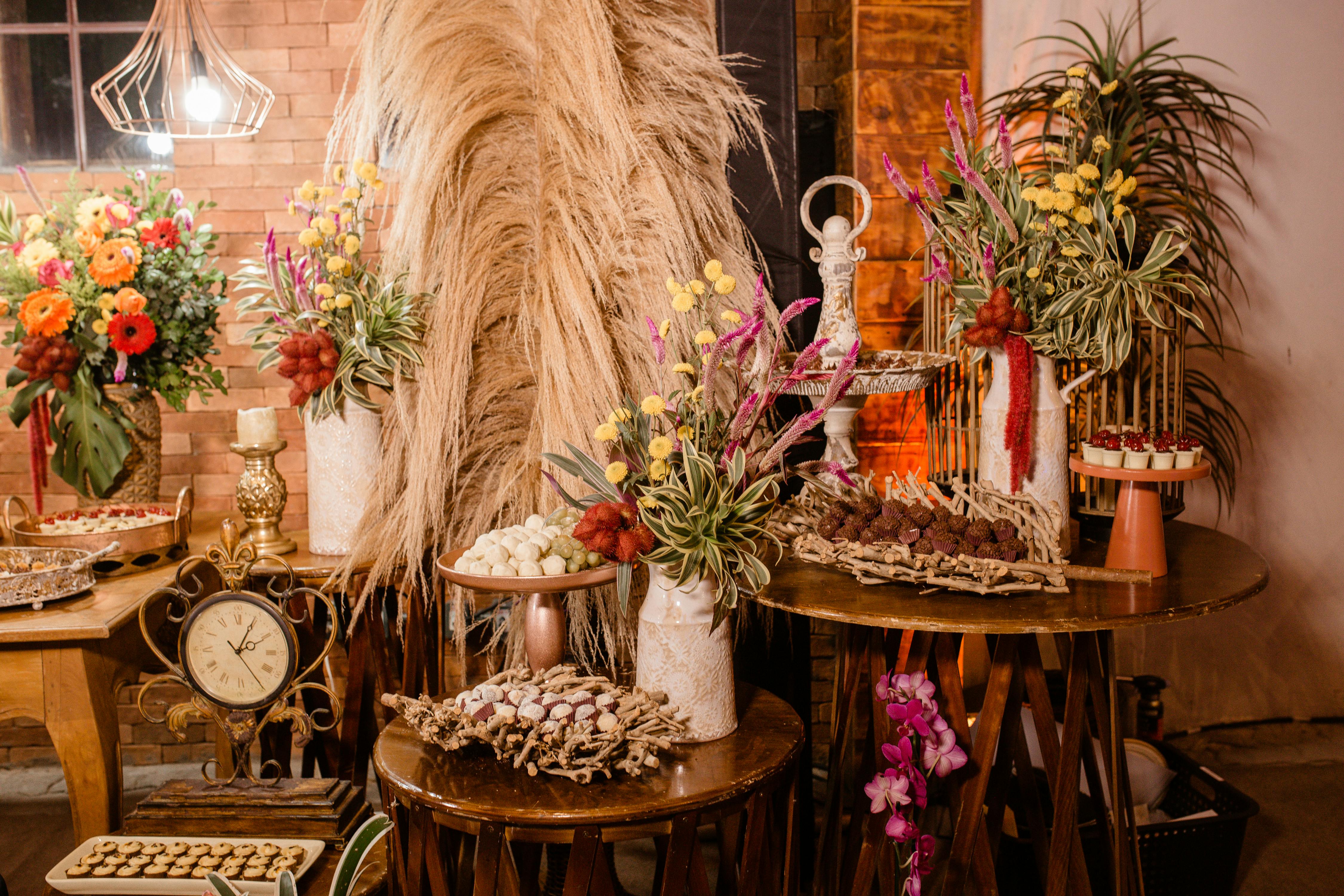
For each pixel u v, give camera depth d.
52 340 2.16
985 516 1.66
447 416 1.94
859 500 1.77
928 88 2.59
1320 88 2.67
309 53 2.62
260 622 1.69
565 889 1.31
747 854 1.42
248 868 1.54
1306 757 2.77
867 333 2.62
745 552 1.49
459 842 1.76
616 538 1.43
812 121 2.71
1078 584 1.57
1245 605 2.82
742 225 2.08
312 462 1.99
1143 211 2.24
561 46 1.93
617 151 1.91
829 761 1.87
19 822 2.48
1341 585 2.83
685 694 1.50
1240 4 2.64
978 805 1.55
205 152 2.65
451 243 1.99
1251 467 2.79
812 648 2.69
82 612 1.77
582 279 1.89
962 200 1.89
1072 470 1.78
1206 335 2.36
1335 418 2.79
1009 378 1.68
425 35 2.00
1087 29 2.64
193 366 2.40
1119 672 2.81
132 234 2.23
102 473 2.20
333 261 1.89
